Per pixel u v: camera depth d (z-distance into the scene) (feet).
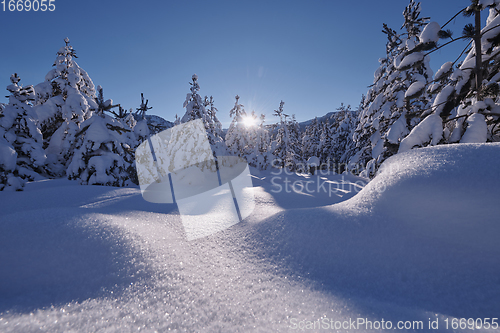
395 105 28.68
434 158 5.81
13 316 2.90
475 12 12.03
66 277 3.89
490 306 3.04
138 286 3.80
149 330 2.87
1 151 24.08
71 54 48.37
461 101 13.79
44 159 33.32
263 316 3.17
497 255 3.72
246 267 4.62
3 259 4.08
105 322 2.95
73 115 41.75
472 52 14.10
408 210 4.90
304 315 3.16
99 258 4.40
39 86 46.26
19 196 16.11
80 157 25.72
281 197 15.92
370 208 5.43
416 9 25.05
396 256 4.22
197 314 3.22
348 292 3.67
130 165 27.55
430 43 13.16
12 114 31.68
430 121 13.42
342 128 75.31
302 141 99.35
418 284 3.65
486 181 4.63
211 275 4.31
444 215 4.48
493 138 13.20
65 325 2.83
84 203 14.83
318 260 4.54
